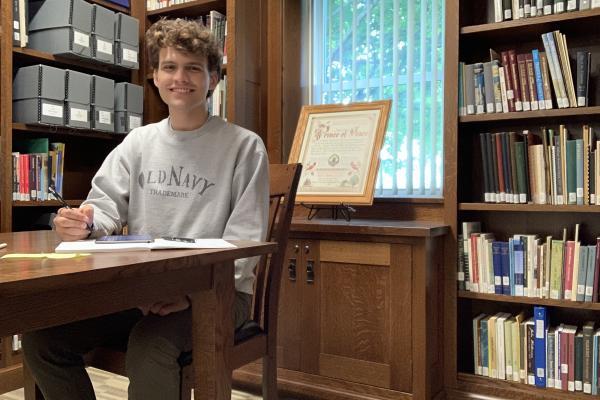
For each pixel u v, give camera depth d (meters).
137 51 2.95
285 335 2.30
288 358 2.29
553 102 2.12
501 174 2.18
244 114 2.77
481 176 2.41
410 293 2.04
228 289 1.17
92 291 0.87
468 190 2.41
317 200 2.40
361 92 2.73
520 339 2.12
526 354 2.11
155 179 1.53
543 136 2.09
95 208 1.48
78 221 1.27
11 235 1.41
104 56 2.75
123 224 1.57
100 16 2.72
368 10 2.70
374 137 2.39
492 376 2.18
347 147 2.43
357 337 2.14
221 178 1.50
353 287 2.15
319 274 2.22
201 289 1.10
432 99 2.52
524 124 2.32
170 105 1.50
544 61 2.09
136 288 0.95
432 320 2.10
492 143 2.20
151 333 1.23
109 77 3.09
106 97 2.80
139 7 3.05
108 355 1.38
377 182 2.64
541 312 2.07
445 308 2.22
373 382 2.11
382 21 2.65
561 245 2.04
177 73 1.47
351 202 2.32
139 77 3.06
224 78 2.77
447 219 2.22
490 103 2.18
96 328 1.39
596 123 2.18
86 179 3.13
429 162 2.54
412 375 2.03
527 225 2.32
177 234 1.47
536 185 2.12
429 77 2.54
